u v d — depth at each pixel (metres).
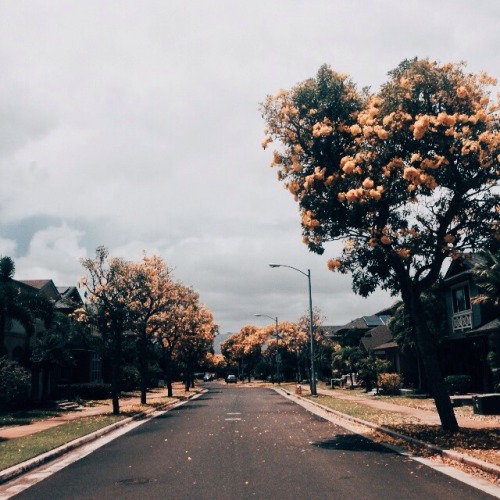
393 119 15.01
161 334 35.88
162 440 16.39
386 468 11.22
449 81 15.10
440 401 16.03
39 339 32.31
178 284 36.06
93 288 27.03
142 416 25.53
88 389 41.97
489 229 15.21
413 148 15.11
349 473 10.74
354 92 16.64
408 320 34.09
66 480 10.80
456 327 32.81
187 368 56.25
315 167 16.19
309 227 16.30
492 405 21.44
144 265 31.58
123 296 27.28
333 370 57.66
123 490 9.72
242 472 11.03
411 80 15.23
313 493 9.09
